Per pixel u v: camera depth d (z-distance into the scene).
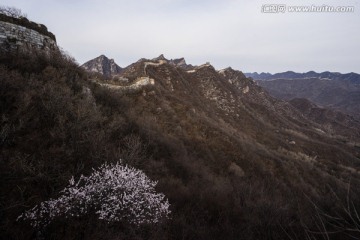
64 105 10.16
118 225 5.01
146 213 5.32
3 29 12.82
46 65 13.27
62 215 4.82
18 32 13.62
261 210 7.16
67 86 12.19
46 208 4.73
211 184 12.11
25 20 15.48
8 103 8.91
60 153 7.57
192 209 7.59
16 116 8.40
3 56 11.87
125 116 15.51
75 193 5.02
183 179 12.24
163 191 8.52
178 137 21.19
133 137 12.45
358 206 3.69
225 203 8.56
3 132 7.30
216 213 7.95
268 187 14.49
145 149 12.45
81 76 15.91
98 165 7.70
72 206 4.88
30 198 5.18
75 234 4.52
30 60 12.65
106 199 5.27
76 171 7.00
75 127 8.98
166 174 11.22
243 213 7.72
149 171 10.09
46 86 10.62
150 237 4.96
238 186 11.41
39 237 4.34
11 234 4.28
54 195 5.56
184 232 5.91
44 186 5.86
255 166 23.70
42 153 7.25
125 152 10.06
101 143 9.12
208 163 19.02
